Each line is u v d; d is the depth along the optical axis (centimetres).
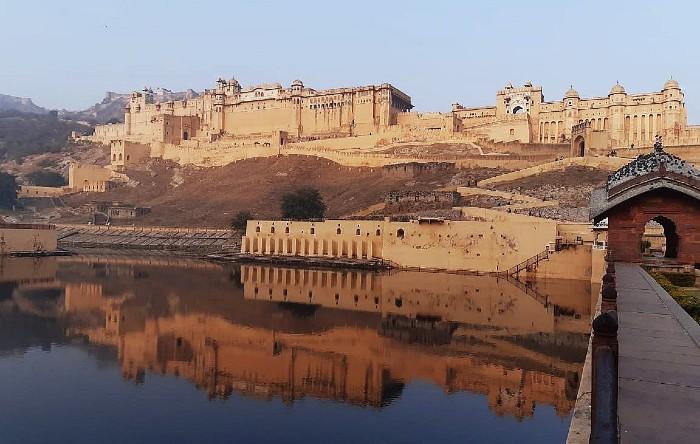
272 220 8681
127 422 2239
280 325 4028
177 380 2811
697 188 2369
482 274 6688
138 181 14938
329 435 2105
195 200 12594
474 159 10231
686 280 2100
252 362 3117
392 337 3650
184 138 17125
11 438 2053
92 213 12656
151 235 10969
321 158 12675
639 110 11138
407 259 7300
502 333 3719
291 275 6800
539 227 6334
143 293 5406
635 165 2636
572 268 6097
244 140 15362
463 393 2589
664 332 1118
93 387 2681
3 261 8138
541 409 2384
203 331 3859
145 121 18662
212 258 8675
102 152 18725
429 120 13438
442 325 3984
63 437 2070
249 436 2109
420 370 2956
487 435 2102
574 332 3731
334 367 3019
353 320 4184
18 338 3631
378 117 14275
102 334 3772
